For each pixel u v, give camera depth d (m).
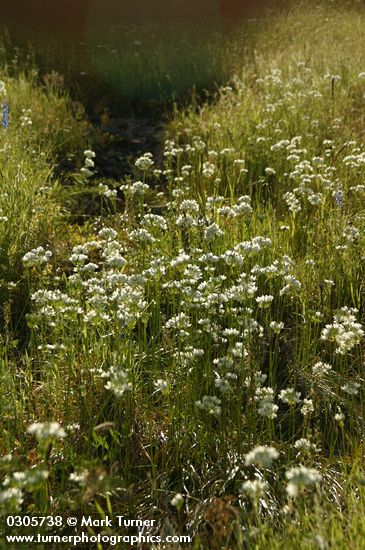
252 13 16.19
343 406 3.42
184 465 3.03
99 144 8.41
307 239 4.79
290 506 2.47
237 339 3.61
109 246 3.73
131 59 12.31
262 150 6.76
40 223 5.24
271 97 8.30
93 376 3.18
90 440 2.99
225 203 5.88
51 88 9.45
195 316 3.68
